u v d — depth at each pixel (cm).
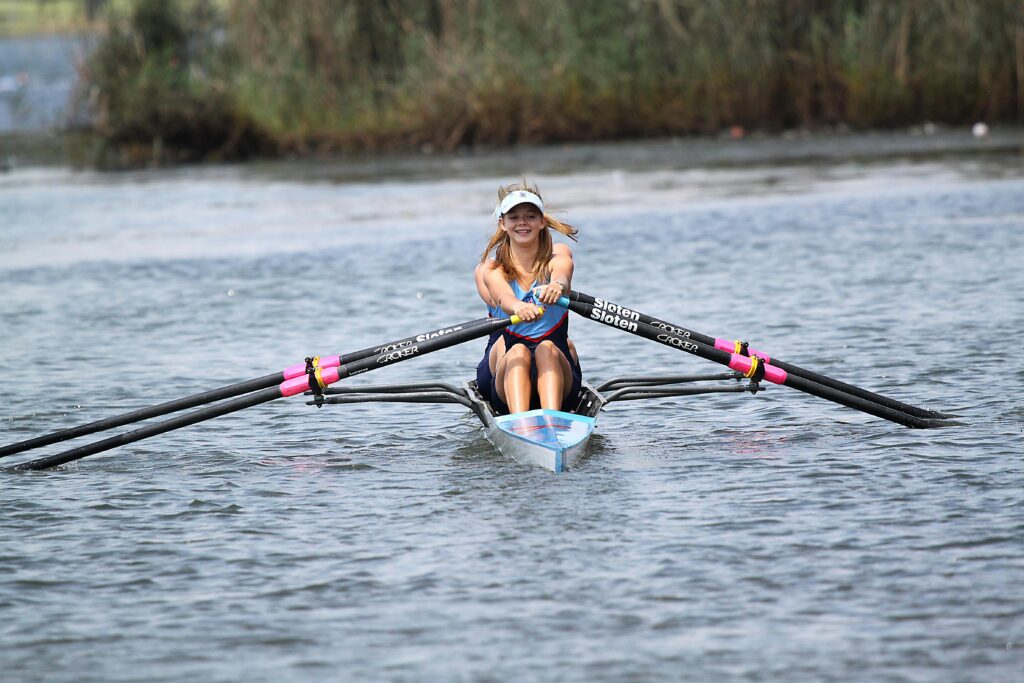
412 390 3353
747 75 10788
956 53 10556
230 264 6138
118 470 2997
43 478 2944
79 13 11619
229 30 11588
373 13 11300
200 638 2027
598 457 2956
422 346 3108
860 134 10562
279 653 1966
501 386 3198
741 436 3114
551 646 1959
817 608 2059
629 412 3416
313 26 11194
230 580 2258
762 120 10838
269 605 2145
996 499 2530
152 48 11688
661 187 8225
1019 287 4684
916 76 10656
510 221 3181
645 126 10919
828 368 3697
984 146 9431
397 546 2398
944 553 2261
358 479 2850
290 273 5812
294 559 2350
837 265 5375
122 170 11056
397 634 2019
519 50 10912
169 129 11269
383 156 10838
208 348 4369
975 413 3173
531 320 3075
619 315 3164
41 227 7750
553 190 8312
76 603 2177
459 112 10888
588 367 3912
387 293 5247
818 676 1842
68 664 1952
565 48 10906
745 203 7325
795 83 10825
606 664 1895
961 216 6469
